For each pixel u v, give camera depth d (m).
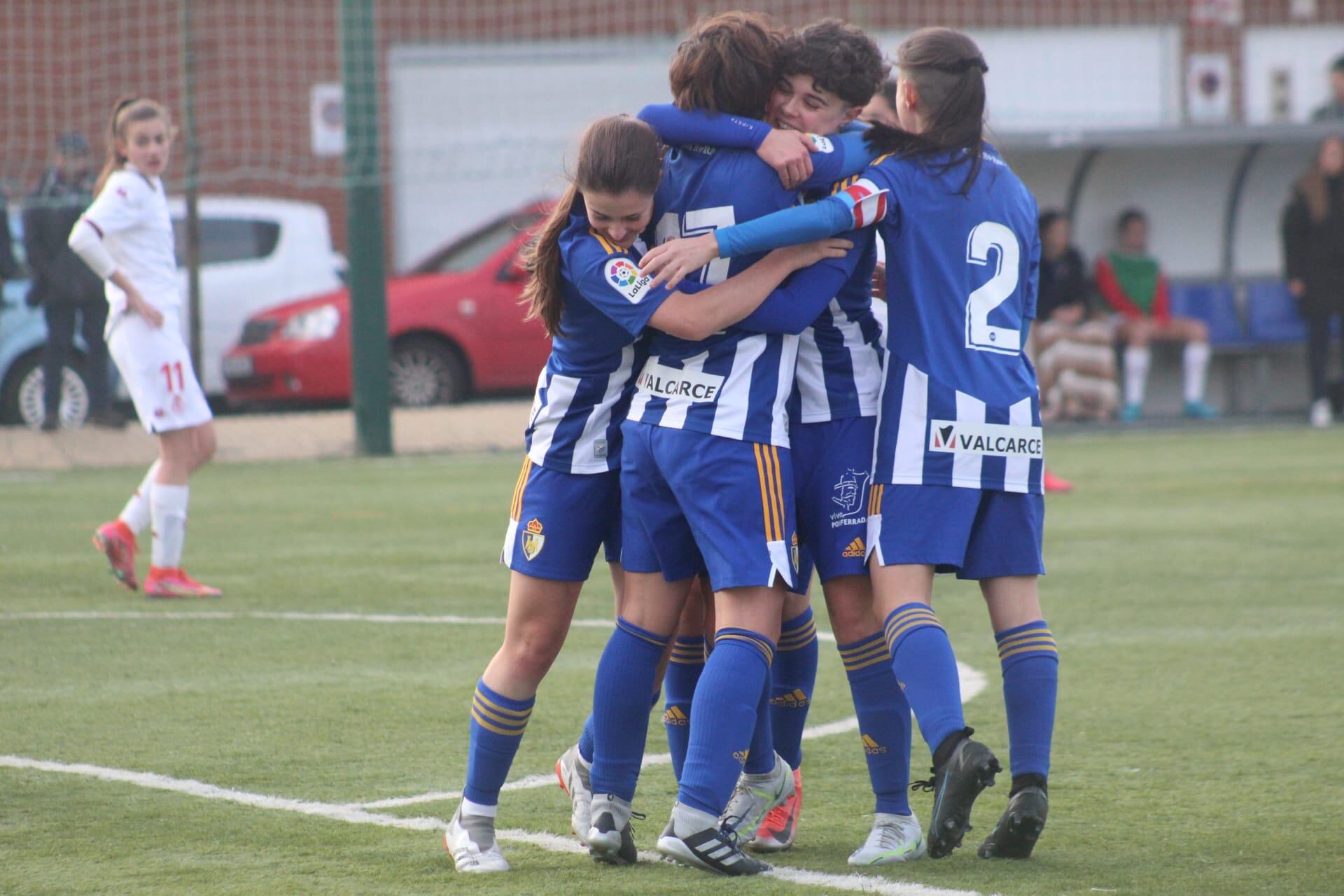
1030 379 12.84
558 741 15.93
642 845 12.62
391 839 12.55
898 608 12.16
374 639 21.20
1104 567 27.08
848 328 12.87
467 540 31.03
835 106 12.76
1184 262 54.16
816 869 11.86
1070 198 53.16
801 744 14.39
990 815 13.44
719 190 12.30
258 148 72.19
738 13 12.86
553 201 13.86
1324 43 79.69
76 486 40.09
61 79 69.50
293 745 15.62
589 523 12.48
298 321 53.44
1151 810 13.21
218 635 21.48
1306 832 12.47
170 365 24.27
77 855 12.09
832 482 12.62
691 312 11.80
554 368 12.62
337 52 72.75
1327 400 52.56
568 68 75.94
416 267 59.72
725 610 12.09
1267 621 22.16
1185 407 53.88
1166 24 78.56
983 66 13.04
